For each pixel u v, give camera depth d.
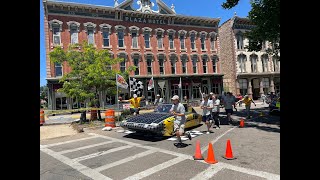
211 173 4.96
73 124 13.98
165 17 29.77
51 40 23.55
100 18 25.98
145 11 28.84
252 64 35.19
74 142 8.93
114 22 26.81
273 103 15.70
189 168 5.33
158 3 29.33
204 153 6.60
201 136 9.09
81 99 15.28
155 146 7.65
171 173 5.06
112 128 12.15
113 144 8.27
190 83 30.80
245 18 34.34
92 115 15.45
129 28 27.55
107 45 26.42
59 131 11.79
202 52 32.53
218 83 33.12
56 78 23.06
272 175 4.72
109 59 16.52
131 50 27.58
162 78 28.81
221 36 36.50
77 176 5.09
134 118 9.60
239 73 33.56
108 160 6.26
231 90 34.41
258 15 14.30
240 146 7.26
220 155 6.32
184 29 31.31
